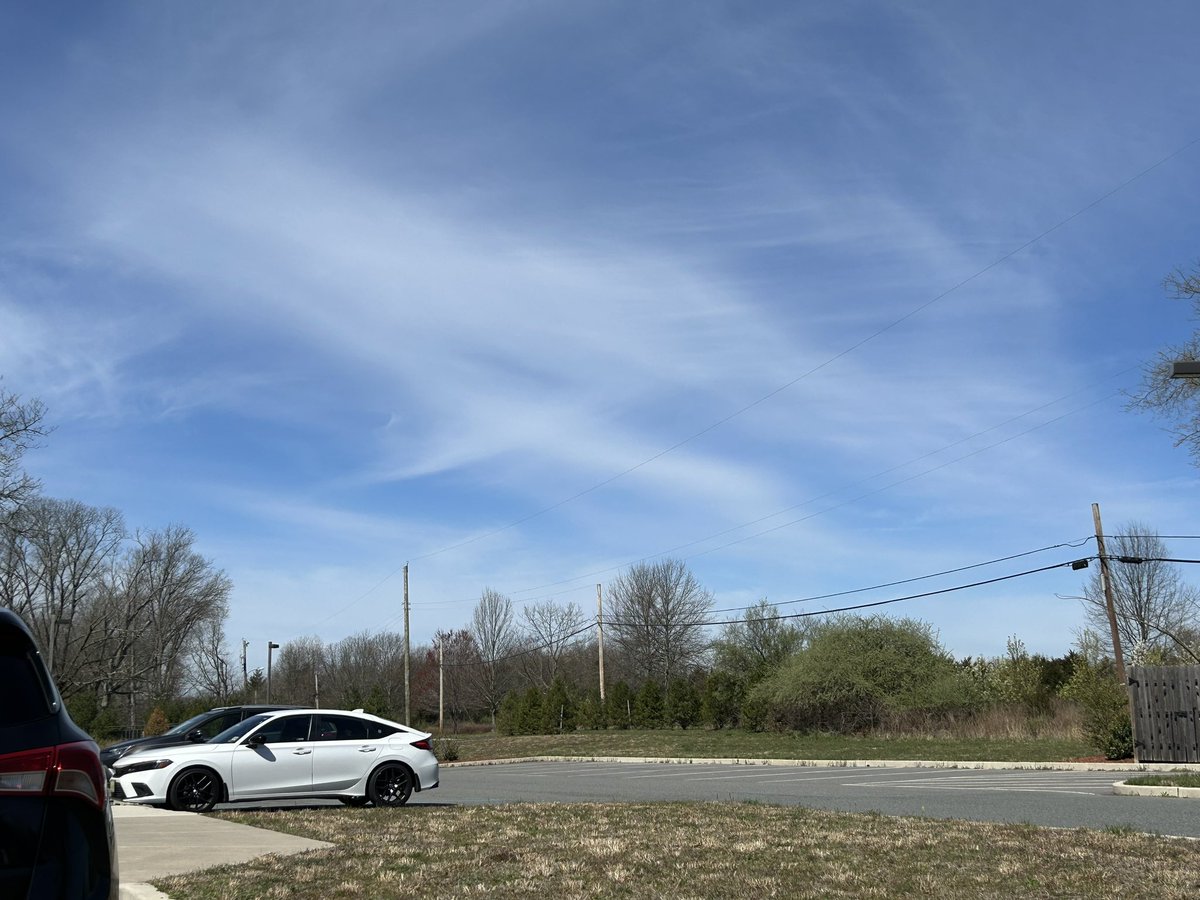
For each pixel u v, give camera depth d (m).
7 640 4.35
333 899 8.68
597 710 59.91
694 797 19.94
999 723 40.22
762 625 63.41
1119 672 34.31
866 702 44.22
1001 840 11.98
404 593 52.53
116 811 15.62
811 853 11.12
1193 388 32.75
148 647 75.38
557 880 9.55
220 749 16.28
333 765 16.77
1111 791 20.02
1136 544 55.66
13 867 3.94
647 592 76.44
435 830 13.07
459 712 89.75
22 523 47.53
